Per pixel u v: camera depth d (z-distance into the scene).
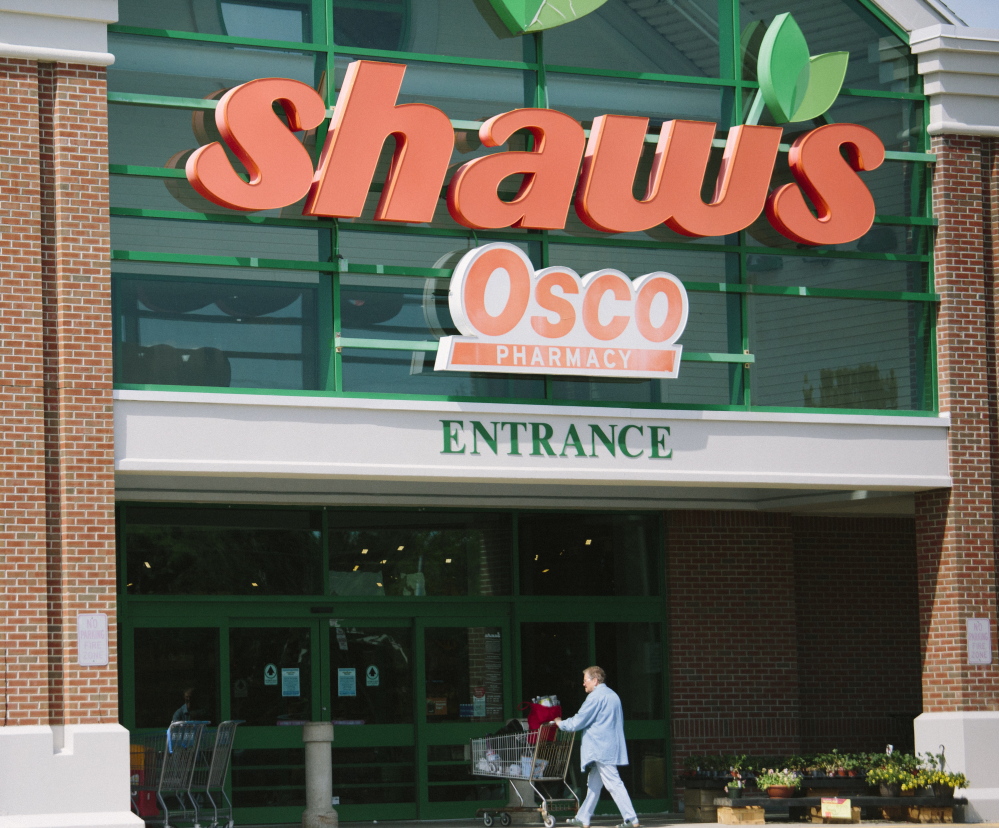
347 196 16.02
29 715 14.41
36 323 14.84
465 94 17.33
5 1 14.97
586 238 17.50
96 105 15.33
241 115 15.55
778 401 18.14
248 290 16.11
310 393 15.97
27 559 14.59
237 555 18.41
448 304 16.86
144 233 15.76
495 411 16.53
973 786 17.83
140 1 16.12
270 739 18.22
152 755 15.98
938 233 18.89
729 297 18.09
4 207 14.84
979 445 18.58
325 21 16.72
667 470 17.19
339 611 18.75
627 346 16.94
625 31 18.19
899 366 18.69
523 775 16.91
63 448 14.85
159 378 15.67
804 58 18.34
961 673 18.05
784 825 17.34
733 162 17.62
